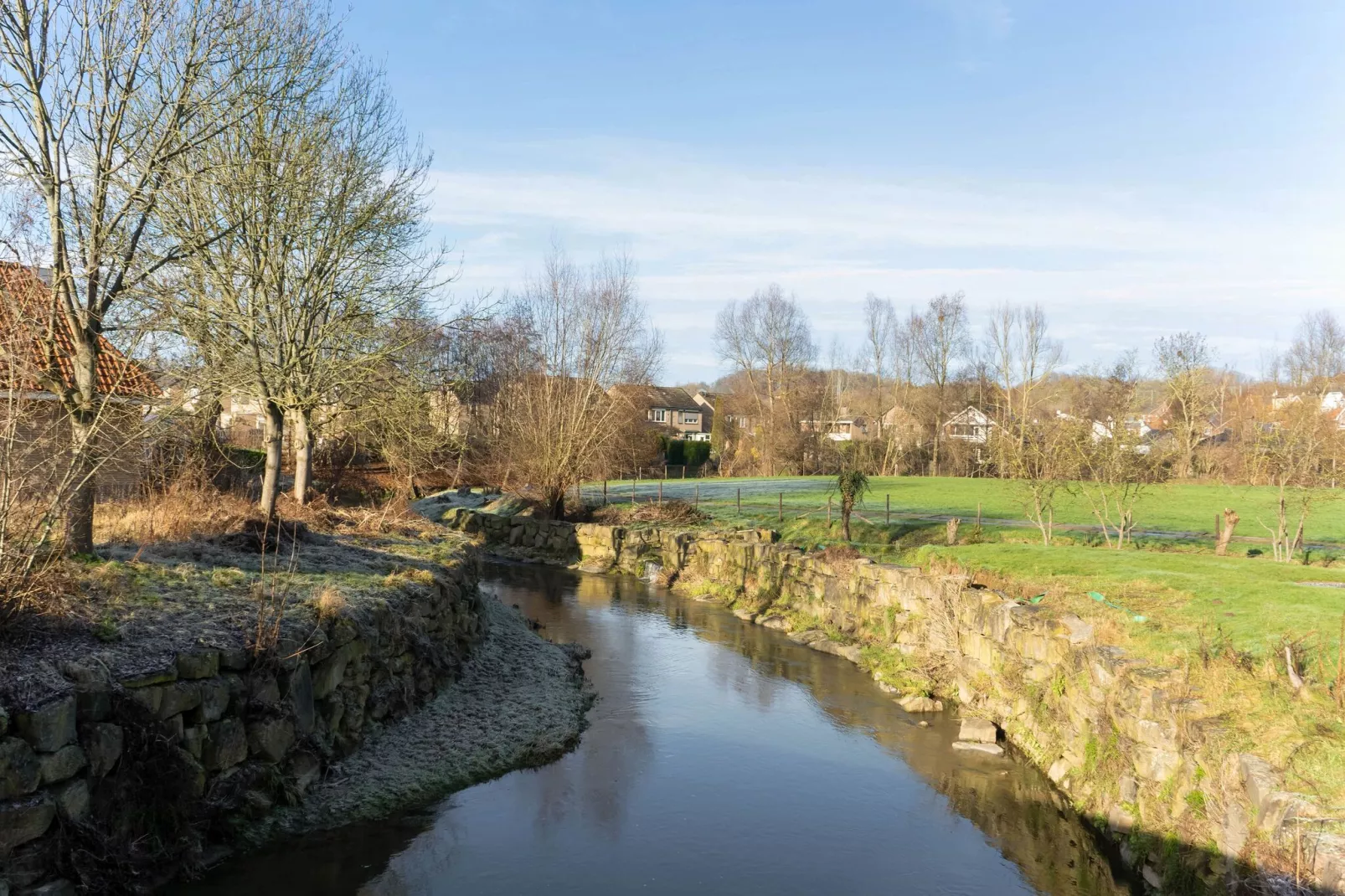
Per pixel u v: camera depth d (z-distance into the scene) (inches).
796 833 396.8
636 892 339.0
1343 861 222.8
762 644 783.1
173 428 477.4
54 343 371.2
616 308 1402.6
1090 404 2217.0
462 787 426.3
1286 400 1891.0
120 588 351.3
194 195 537.6
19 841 236.5
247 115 497.0
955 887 350.0
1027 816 415.8
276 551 470.9
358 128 666.2
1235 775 286.5
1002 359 2304.4
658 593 1056.8
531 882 340.8
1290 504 1049.5
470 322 721.6
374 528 724.0
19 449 320.2
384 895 319.3
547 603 969.5
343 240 637.9
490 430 1804.9
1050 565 636.7
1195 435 1755.7
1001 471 1402.6
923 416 2496.3
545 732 508.4
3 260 369.4
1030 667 507.8
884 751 505.4
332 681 403.5
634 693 618.5
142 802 284.4
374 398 700.0
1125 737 379.2
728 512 1344.7
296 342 607.5
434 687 525.0
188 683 309.1
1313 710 302.5
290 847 339.6
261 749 345.4
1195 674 359.3
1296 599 461.7
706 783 453.7
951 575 660.7
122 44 407.8
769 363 2805.1
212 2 458.3
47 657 279.4
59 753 251.1
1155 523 1067.9
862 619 766.5
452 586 593.3
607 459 1664.6
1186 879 304.7
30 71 372.5
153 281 526.6
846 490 1032.2
